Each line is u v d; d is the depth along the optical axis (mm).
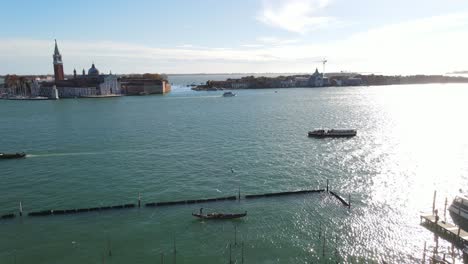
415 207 73000
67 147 130500
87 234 63250
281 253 56781
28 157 116312
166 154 118250
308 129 167250
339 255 56281
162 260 54844
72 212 72000
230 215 68562
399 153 115500
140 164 106188
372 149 122188
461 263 53062
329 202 76312
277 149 124500
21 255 56375
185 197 79500
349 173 95312
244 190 83500
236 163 106188
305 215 70125
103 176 95000
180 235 62625
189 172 97750
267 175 94438
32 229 65062
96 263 54219
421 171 95625
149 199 78438
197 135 153125
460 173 93312
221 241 60406
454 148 121125
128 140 142750
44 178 93875
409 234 62250
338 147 126562
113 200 78062
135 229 64938
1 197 80500
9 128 176875
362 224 66125
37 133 161625
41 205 75812
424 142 132125
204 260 54844
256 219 68562
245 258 55375
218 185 87125
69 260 55000
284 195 80312
